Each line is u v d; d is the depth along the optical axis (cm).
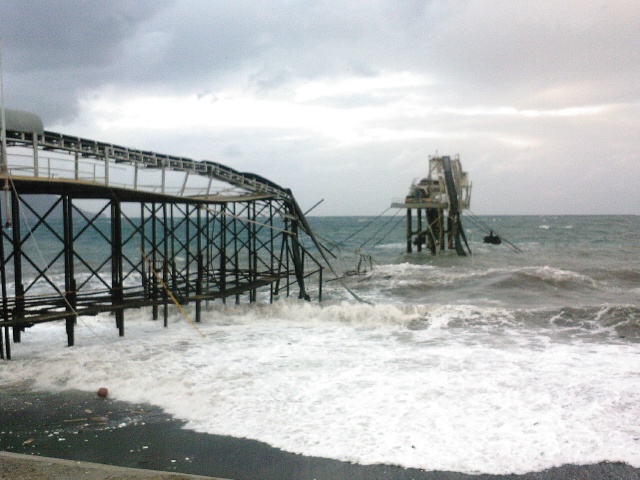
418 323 2278
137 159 2102
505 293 3180
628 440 1068
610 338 1984
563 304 2777
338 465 975
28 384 1450
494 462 982
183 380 1456
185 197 2109
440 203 5350
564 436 1084
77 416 1220
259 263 5012
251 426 1150
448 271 4216
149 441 1082
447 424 1143
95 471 778
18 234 1688
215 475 938
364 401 1285
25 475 761
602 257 5484
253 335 2062
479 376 1472
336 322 2333
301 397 1320
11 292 3297
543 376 1466
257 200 2836
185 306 2644
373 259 5088
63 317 1750
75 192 1878
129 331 2148
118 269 1984
